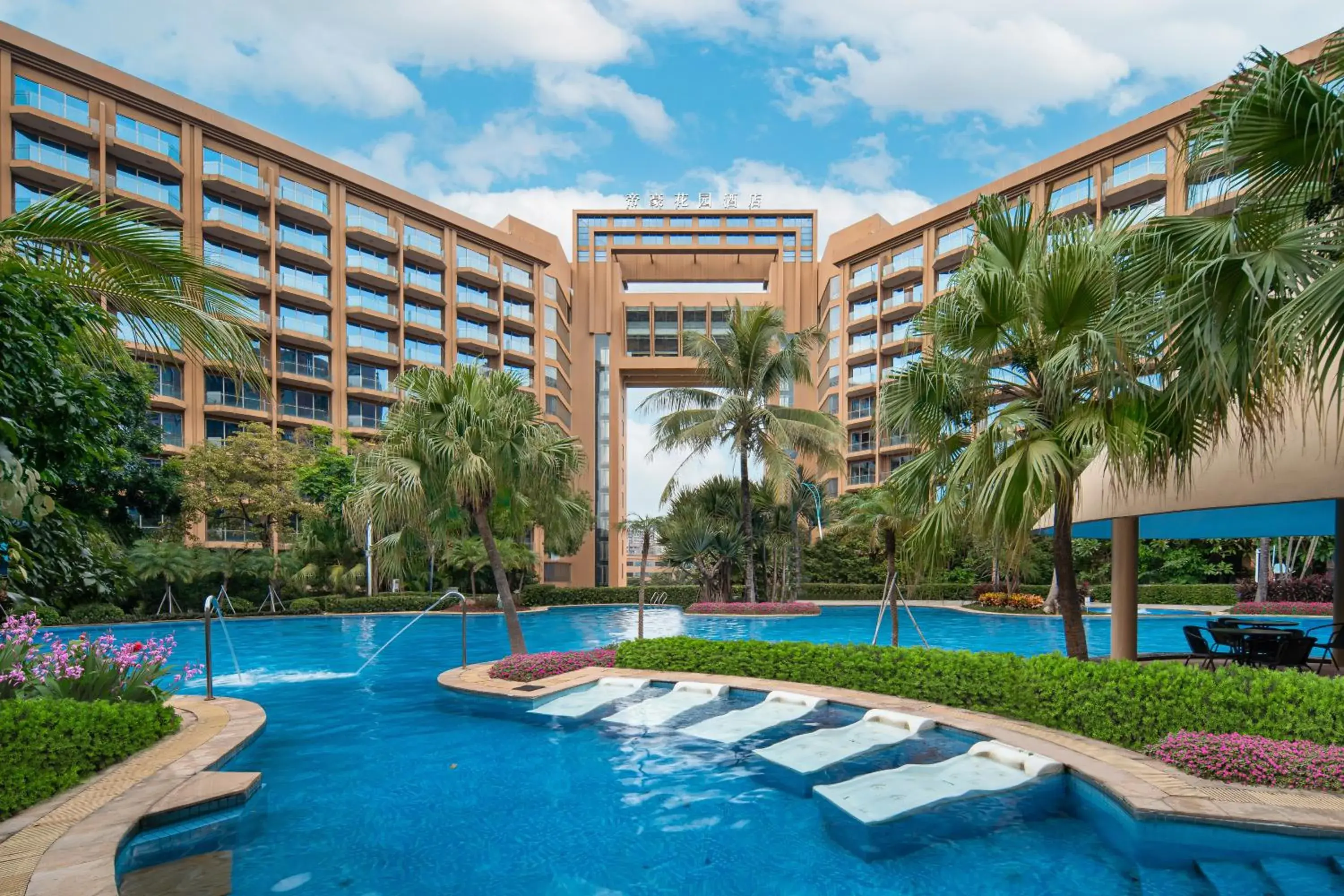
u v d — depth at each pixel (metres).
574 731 8.15
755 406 25.08
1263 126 4.84
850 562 35.00
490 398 11.77
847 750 7.07
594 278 54.38
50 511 3.97
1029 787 5.98
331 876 4.58
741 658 10.45
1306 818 4.77
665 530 27.94
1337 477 6.63
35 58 28.45
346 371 37.62
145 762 6.46
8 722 5.44
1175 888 4.30
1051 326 7.15
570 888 4.42
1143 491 8.69
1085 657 7.74
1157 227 5.55
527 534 34.53
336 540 28.52
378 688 11.23
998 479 6.88
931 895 4.29
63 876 4.08
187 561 24.62
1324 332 4.57
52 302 3.99
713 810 5.72
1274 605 24.44
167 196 31.75
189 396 31.64
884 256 47.44
